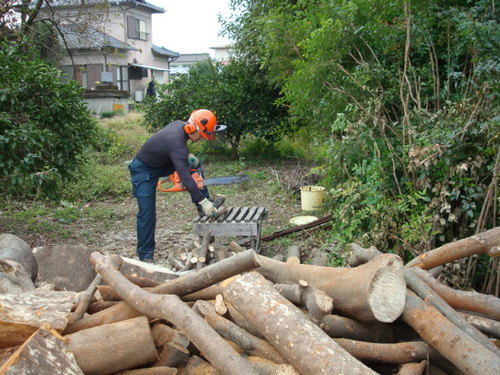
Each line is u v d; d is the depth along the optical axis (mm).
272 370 2008
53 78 6402
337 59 4859
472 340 1990
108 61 27016
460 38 4273
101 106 22641
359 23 4715
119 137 14094
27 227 7023
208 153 13414
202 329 2018
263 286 2219
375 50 4895
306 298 2301
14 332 2053
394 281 2191
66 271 3715
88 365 2039
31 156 5645
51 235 6668
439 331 2057
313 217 6574
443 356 2125
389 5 4383
